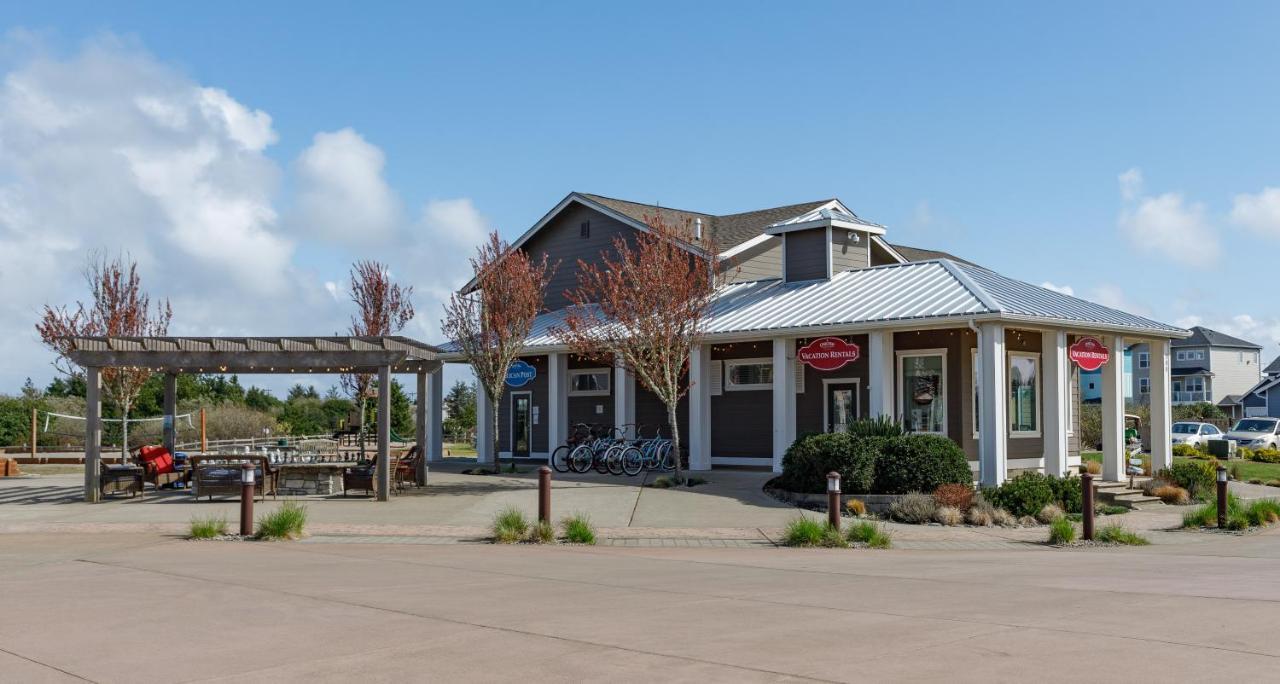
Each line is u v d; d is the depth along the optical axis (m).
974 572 12.73
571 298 29.80
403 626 8.88
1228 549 16.39
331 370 23.27
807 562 13.81
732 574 12.43
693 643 8.16
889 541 16.12
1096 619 9.20
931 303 23.73
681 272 23.38
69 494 22.86
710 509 19.73
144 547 14.77
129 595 10.49
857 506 19.62
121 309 28.80
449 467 30.03
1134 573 12.70
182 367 21.89
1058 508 20.09
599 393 31.20
